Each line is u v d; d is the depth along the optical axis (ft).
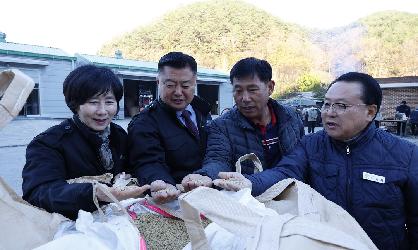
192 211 3.68
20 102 3.77
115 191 4.38
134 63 74.23
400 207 6.24
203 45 288.92
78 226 3.85
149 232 4.52
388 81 100.63
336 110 6.32
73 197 4.38
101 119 5.65
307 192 5.11
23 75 3.88
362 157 6.39
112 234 3.77
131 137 6.98
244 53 279.49
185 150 7.68
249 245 3.51
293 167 6.59
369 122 6.53
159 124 7.48
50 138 5.36
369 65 274.16
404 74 256.52
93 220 4.18
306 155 6.92
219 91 80.02
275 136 8.57
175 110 7.77
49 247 3.26
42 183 4.94
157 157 6.95
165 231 4.56
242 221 3.79
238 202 4.01
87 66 5.90
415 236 6.38
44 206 4.58
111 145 6.33
